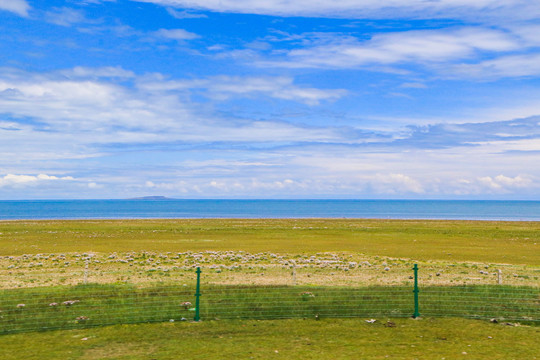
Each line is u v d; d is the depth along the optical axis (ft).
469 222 333.01
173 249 142.10
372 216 624.59
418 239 177.68
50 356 41.39
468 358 40.75
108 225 267.80
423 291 67.97
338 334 48.11
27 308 57.57
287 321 52.95
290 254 128.06
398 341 45.78
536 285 77.20
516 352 42.45
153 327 50.47
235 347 43.88
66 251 134.82
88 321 52.19
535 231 219.20
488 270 97.25
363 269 97.66
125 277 85.97
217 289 69.72
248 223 301.63
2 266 102.32
